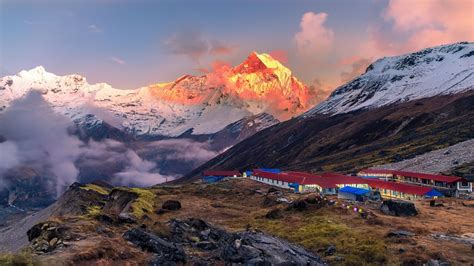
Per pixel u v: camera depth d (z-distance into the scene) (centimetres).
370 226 5903
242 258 3672
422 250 4388
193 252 3938
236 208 8988
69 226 4162
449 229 5612
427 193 10006
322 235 5338
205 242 4253
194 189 12775
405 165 16988
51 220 4494
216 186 13425
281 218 7019
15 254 2986
